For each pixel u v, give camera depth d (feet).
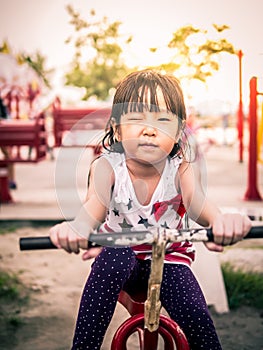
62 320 9.46
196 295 5.06
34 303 10.16
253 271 11.34
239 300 10.21
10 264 12.10
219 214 4.50
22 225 15.12
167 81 4.92
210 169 23.38
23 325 9.27
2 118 19.47
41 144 17.72
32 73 23.99
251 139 17.20
